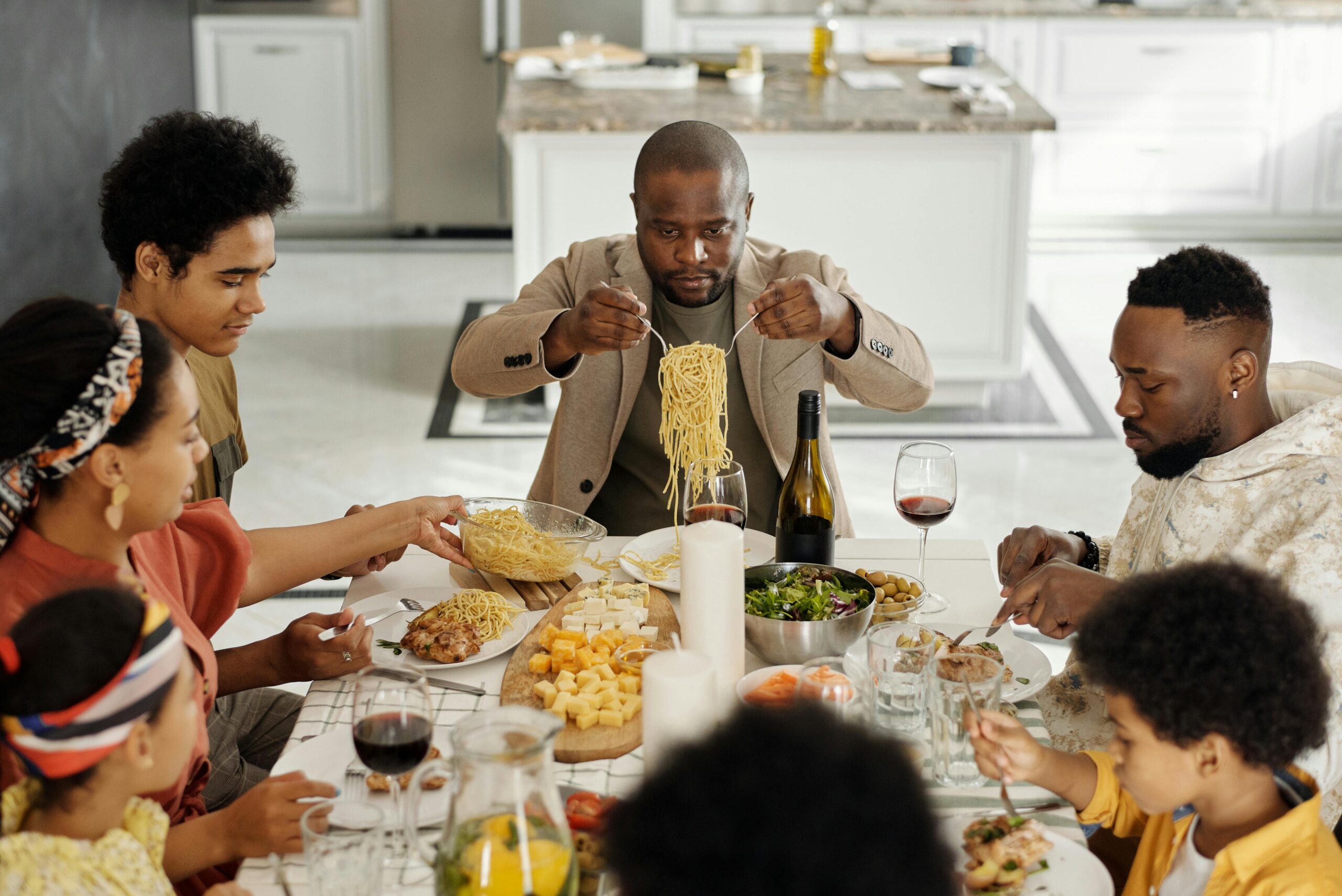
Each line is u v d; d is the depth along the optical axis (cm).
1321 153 648
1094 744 174
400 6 649
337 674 166
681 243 208
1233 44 631
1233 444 169
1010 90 477
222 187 177
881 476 423
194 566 165
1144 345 164
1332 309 562
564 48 518
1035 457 439
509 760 105
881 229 457
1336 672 144
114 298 499
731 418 227
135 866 115
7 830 113
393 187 684
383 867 126
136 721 108
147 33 529
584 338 199
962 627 174
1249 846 119
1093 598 164
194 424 137
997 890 122
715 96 464
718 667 150
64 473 129
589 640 165
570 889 108
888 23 630
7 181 400
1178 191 657
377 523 186
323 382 504
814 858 70
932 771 145
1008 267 459
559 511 200
